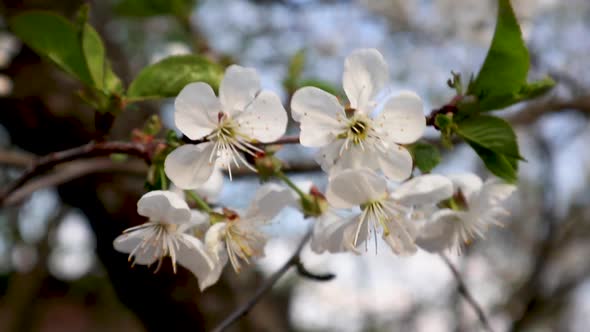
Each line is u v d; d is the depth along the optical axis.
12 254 1.04
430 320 1.06
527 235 1.18
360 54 0.45
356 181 0.45
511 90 0.46
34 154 0.71
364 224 0.46
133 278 0.65
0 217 0.95
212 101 0.45
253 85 0.45
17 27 0.46
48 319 1.23
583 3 0.97
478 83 0.46
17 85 0.68
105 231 0.67
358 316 1.08
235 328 0.66
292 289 1.12
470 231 0.47
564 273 1.20
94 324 1.29
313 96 0.45
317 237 0.47
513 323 0.87
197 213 0.47
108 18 0.79
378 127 0.45
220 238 0.47
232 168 0.55
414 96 0.45
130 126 0.65
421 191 0.46
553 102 0.72
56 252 1.10
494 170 0.46
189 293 0.65
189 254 0.47
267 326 0.69
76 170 0.57
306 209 0.47
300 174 0.57
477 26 0.91
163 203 0.46
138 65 0.85
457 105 0.46
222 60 0.60
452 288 0.97
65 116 0.69
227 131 0.45
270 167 0.47
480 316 0.51
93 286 1.27
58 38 0.46
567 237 1.15
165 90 0.47
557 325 1.26
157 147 0.47
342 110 0.45
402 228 0.46
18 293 1.06
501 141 0.46
